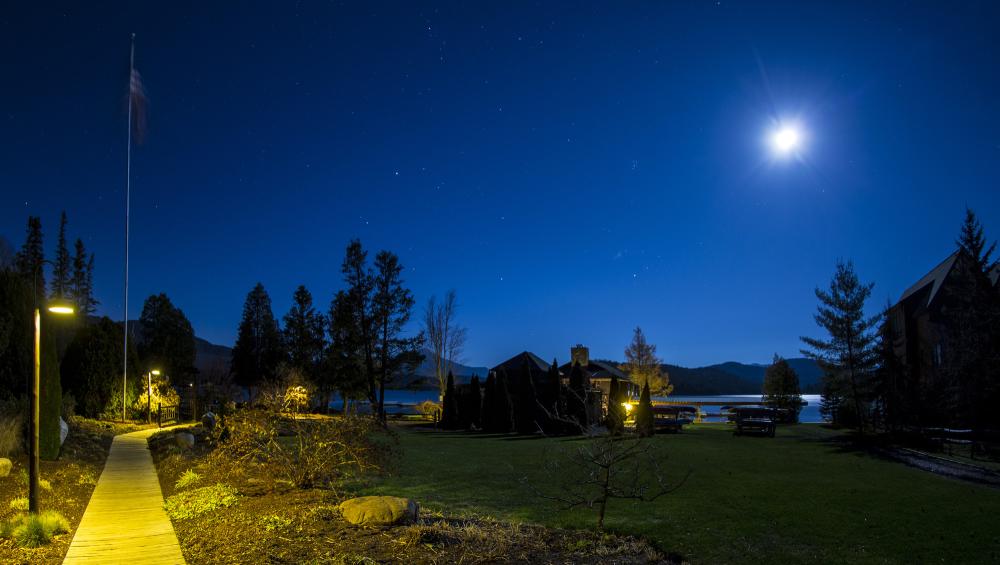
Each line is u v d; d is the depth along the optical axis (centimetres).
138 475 1762
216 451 1597
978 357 2703
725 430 3750
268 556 888
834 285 3694
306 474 1413
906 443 2714
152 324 6688
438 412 4450
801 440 2994
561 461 1961
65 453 1997
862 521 1173
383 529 1008
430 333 5378
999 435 2425
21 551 967
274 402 1545
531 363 4812
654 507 1283
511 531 1014
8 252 3934
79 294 7250
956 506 1324
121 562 920
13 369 2061
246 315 6956
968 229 2955
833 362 3738
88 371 3328
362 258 4588
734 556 938
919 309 3938
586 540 979
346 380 4628
